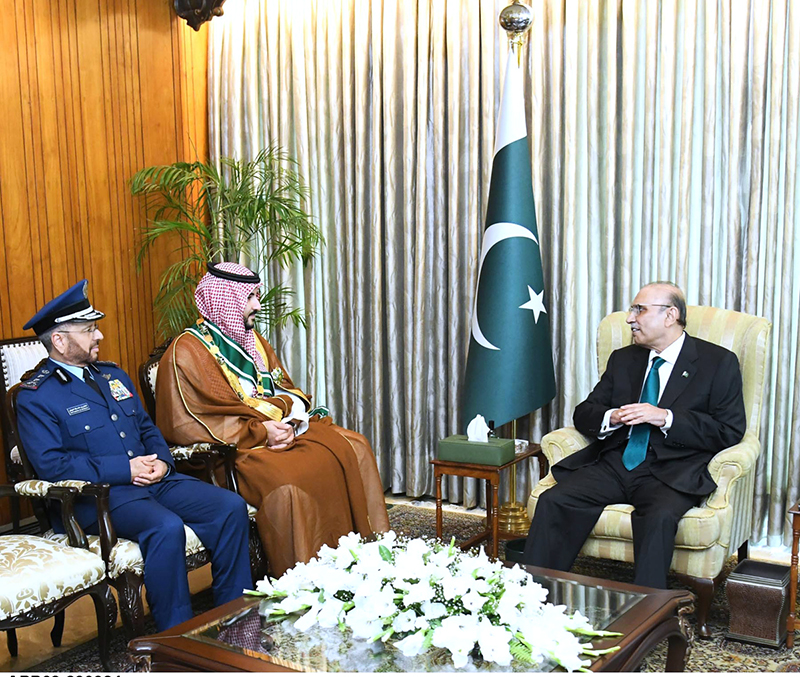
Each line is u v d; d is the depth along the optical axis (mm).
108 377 3240
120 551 2750
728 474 3090
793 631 2891
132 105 4855
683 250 4164
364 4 4867
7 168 4113
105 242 4680
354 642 1951
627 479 3260
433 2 4633
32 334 4227
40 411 2947
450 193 4668
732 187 4016
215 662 1853
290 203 4973
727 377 3277
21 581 2438
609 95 4242
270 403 3713
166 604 2824
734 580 2938
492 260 4121
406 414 4930
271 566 3332
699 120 4164
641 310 3383
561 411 4477
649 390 3398
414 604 1945
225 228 5074
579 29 4332
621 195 4309
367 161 4969
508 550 3639
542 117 4430
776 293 4023
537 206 4457
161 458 3227
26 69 4211
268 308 5074
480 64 4598
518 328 4074
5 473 4055
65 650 2994
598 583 2342
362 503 3670
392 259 4895
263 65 5254
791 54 3824
